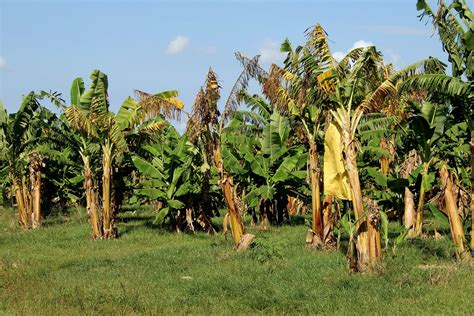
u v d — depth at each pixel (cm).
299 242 1794
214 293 1141
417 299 1038
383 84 1322
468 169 1945
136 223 2616
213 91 1620
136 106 2048
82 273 1405
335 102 1345
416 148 1823
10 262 1552
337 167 1352
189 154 2184
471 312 930
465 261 1342
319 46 1363
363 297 1062
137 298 1102
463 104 1438
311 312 998
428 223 1967
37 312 1009
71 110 1958
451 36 1377
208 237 2161
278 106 1605
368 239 1297
